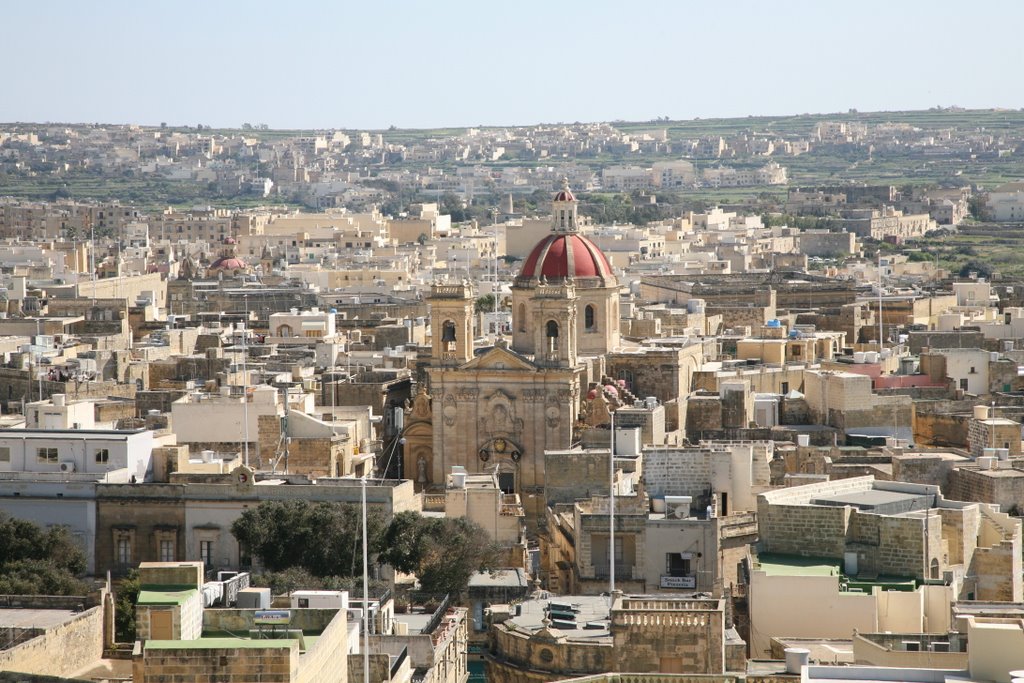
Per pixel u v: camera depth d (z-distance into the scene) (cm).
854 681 13288
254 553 19925
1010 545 18212
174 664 11469
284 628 13250
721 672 14212
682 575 19125
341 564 19700
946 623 16675
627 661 14400
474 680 17438
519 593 19700
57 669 14688
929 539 17662
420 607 18925
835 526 17850
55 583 18150
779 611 16638
